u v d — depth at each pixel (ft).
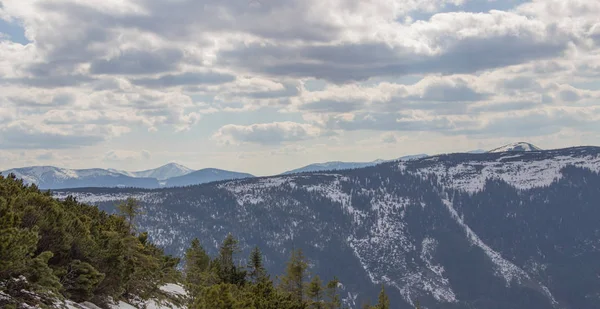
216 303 78.02
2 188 68.64
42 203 71.51
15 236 52.75
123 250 81.61
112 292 78.84
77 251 72.79
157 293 103.45
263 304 122.62
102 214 119.03
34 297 57.62
